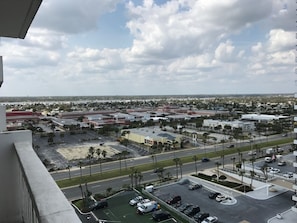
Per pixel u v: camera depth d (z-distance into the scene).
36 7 1.94
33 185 1.75
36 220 1.51
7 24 2.31
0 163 3.05
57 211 1.38
